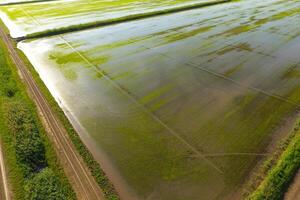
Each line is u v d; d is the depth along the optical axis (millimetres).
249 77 24172
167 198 13586
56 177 14406
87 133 18188
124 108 20609
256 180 14141
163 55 29141
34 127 18062
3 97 21609
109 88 23422
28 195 13367
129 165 15547
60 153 16484
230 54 28781
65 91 23375
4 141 17188
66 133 18125
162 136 17547
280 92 21781
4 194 13734
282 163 14359
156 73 25453
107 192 13883
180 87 22984
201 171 14906
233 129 17859
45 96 22469
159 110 20141
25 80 25297
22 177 14641
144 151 16453
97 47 32125
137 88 23172
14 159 15789
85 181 14586
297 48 29844
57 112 20141
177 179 14539
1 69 26359
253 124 18250
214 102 20766
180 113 19672
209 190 13867
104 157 16156
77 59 29219
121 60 28406
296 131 17125
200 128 18109
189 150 16344
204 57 28344
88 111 20500
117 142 17266
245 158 15609
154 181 14500
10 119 18516
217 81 23672
